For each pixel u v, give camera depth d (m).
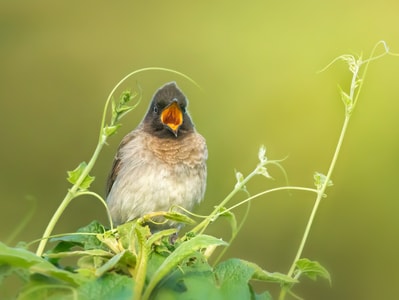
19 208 15.92
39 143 17.67
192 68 19.06
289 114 17.22
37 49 18.83
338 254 15.45
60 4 19.25
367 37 18.45
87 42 18.94
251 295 4.20
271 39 19.00
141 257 4.13
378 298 15.34
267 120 17.28
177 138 8.16
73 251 4.39
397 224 15.68
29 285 3.90
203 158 8.24
